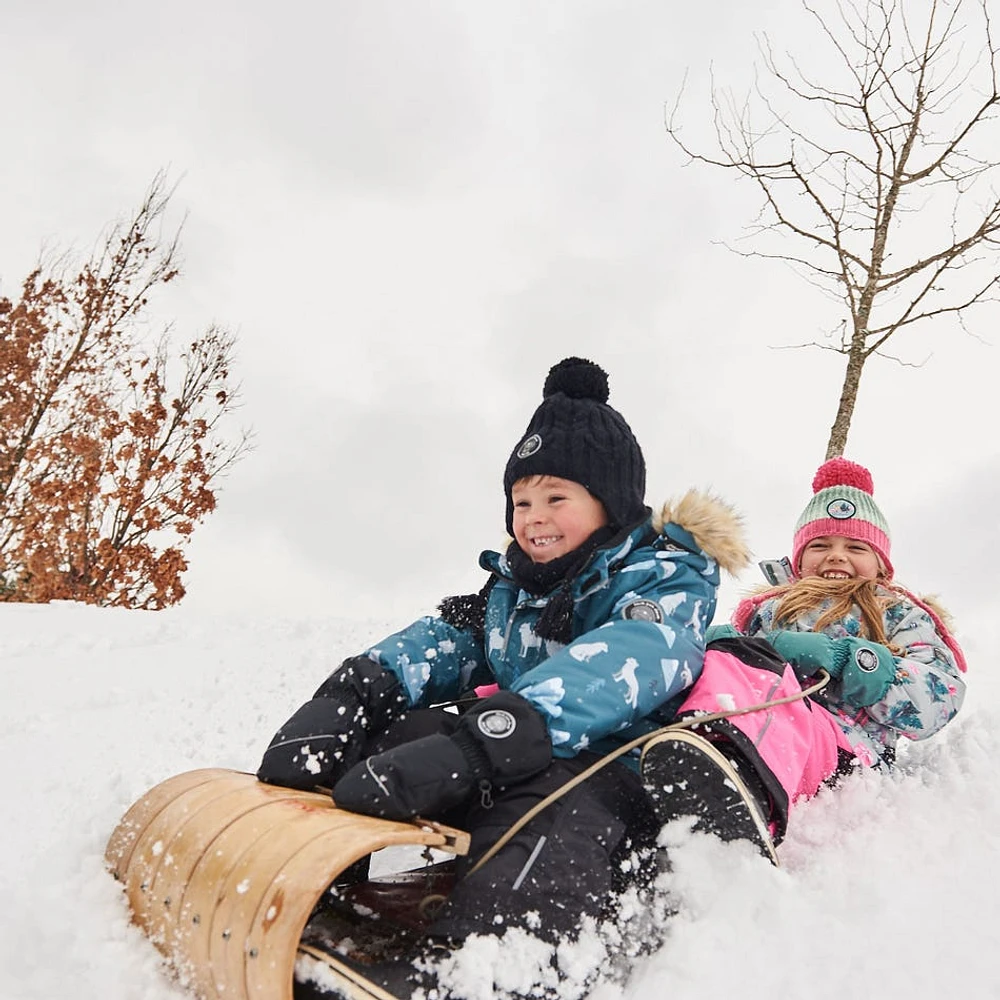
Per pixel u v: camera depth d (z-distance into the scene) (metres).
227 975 1.62
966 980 1.68
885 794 2.51
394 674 2.41
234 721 3.71
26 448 13.09
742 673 2.27
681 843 1.96
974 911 1.90
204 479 13.35
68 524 12.85
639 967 1.81
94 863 2.11
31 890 2.08
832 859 2.18
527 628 2.48
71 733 3.50
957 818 2.39
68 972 1.82
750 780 2.01
